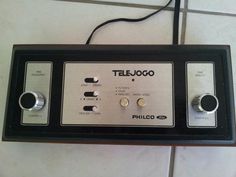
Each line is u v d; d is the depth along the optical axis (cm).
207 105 39
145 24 48
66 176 45
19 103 41
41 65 42
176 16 47
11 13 48
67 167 45
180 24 48
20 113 42
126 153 45
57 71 42
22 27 48
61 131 41
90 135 41
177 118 41
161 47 43
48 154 45
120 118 41
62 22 48
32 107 39
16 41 47
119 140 41
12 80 42
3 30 47
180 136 40
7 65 47
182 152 45
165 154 45
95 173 45
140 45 43
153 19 48
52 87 42
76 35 48
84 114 41
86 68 42
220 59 42
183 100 41
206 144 41
